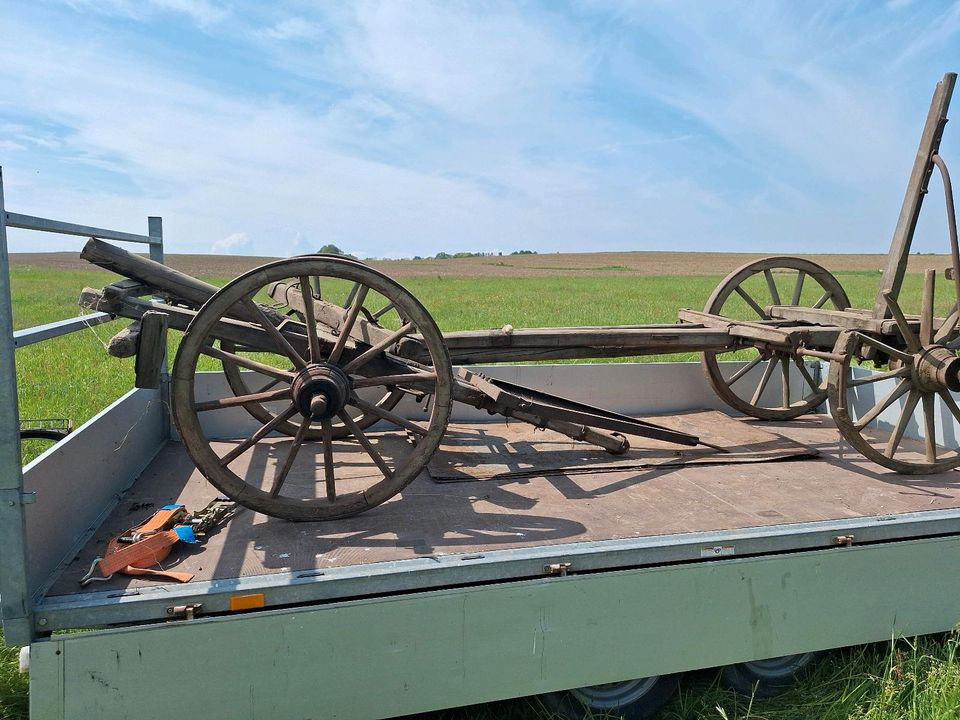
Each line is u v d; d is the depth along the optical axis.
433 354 2.94
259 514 3.06
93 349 10.71
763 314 5.36
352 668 2.28
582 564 2.51
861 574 2.84
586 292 28.95
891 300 3.80
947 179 3.86
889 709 2.88
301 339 3.27
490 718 2.83
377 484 2.99
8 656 3.13
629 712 2.86
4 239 1.98
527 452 4.16
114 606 2.14
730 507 3.23
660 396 5.39
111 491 3.23
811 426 5.13
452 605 2.34
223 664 2.18
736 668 3.00
